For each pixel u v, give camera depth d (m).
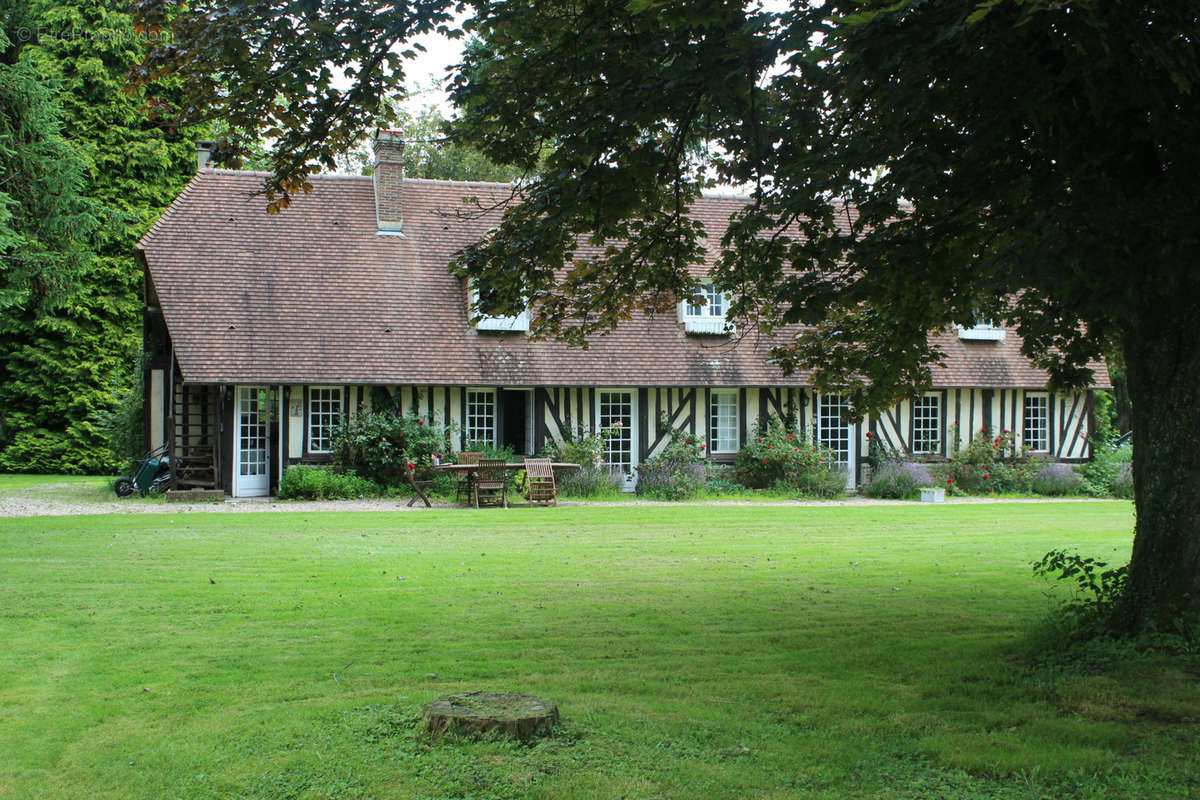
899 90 5.23
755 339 20.47
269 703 5.41
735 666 6.19
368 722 4.99
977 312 8.01
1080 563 6.72
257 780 4.25
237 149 7.05
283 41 6.05
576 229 7.16
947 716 5.07
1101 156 5.34
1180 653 5.65
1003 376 21.44
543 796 4.04
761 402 20.36
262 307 18.45
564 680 5.84
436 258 20.34
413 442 18.02
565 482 18.80
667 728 4.89
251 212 19.92
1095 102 4.85
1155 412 6.11
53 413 26.39
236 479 17.84
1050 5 3.99
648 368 19.61
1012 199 5.96
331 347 18.28
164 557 10.55
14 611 7.81
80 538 11.95
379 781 4.21
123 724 5.05
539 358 19.28
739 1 5.52
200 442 19.55
